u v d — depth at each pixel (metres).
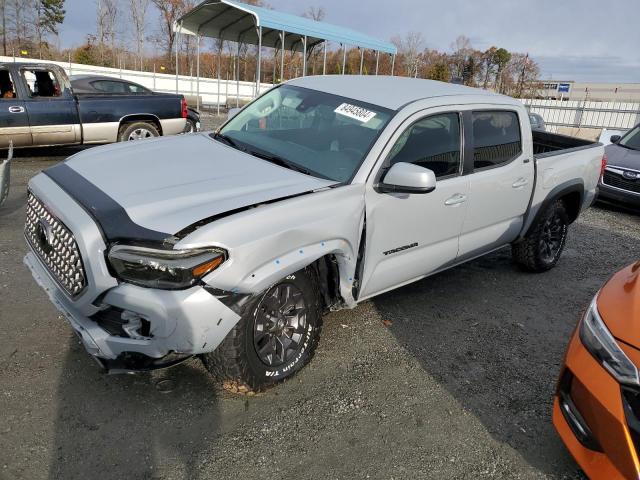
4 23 36.41
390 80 4.61
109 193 2.88
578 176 5.49
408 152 3.73
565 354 2.73
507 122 4.64
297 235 2.94
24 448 2.61
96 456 2.61
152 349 2.67
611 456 2.33
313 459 2.73
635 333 2.39
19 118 8.52
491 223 4.64
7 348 3.41
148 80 24.64
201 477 2.55
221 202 2.84
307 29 13.87
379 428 3.01
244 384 3.02
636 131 9.62
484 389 3.50
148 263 2.51
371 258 3.57
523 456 2.91
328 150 3.67
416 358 3.78
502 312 4.68
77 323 2.73
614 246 7.07
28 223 3.28
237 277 2.68
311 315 3.30
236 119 4.50
